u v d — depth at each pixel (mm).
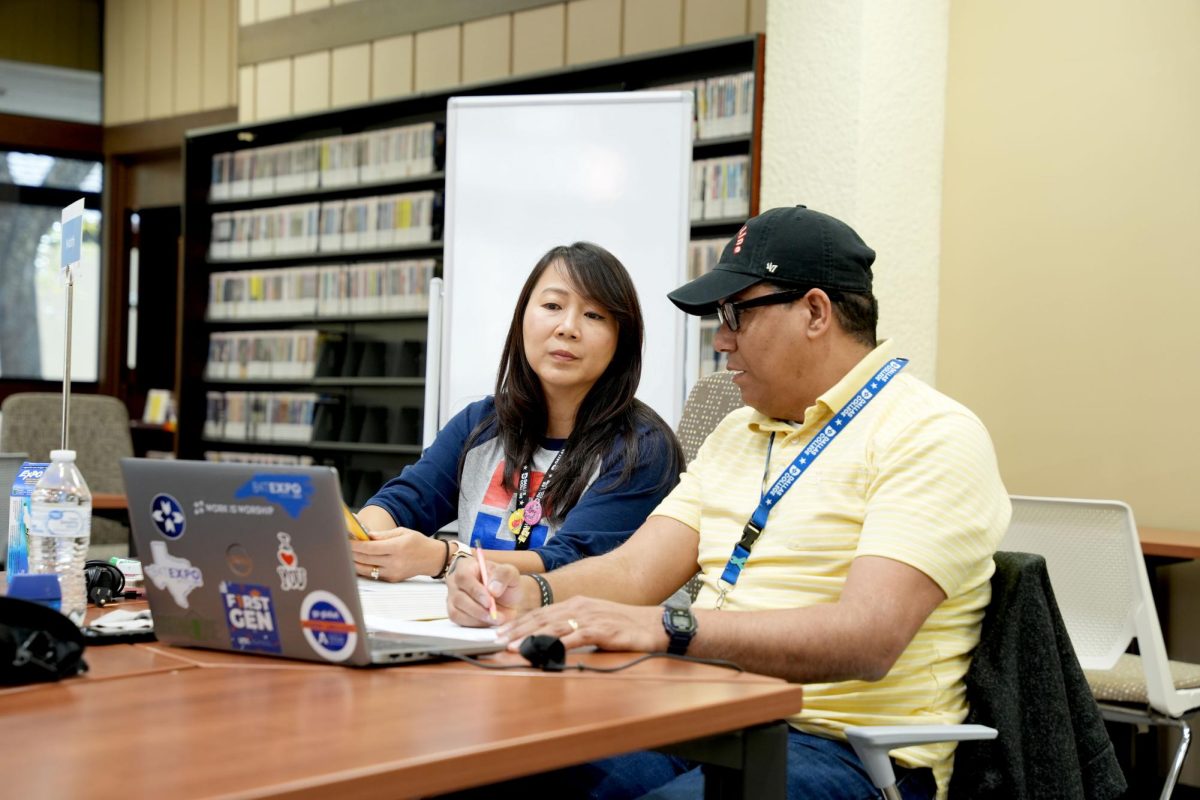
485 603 1554
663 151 4023
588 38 5648
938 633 1621
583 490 2266
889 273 4172
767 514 1756
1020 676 1611
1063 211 4129
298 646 1296
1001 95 4281
